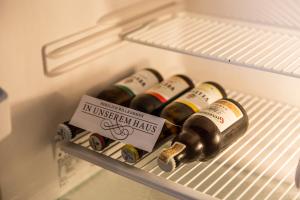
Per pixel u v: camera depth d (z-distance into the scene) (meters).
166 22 1.34
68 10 1.05
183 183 1.10
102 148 1.05
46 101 1.07
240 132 1.07
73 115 1.08
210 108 1.04
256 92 1.40
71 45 1.08
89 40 1.12
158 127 0.99
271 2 1.26
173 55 1.44
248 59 1.09
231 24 1.33
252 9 1.30
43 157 1.11
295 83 1.31
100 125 1.05
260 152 1.16
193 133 0.99
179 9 1.40
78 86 1.14
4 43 0.94
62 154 1.15
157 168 1.11
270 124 1.28
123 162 1.02
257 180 1.09
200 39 1.21
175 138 1.00
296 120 1.30
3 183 1.03
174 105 1.09
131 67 1.28
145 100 1.11
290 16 1.24
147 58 1.33
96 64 1.17
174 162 0.92
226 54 1.12
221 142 1.00
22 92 1.00
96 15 1.12
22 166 1.06
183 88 1.18
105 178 1.26
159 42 1.18
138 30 1.26
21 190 1.07
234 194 1.10
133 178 0.99
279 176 1.14
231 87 1.44
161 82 1.20
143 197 1.17
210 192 1.09
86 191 1.21
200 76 1.48
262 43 1.19
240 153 1.19
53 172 1.15
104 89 1.18
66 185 1.20
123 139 1.01
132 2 1.22
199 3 1.39
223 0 1.34
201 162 1.13
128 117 1.02
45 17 1.00
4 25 0.93
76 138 1.15
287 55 1.12
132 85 1.17
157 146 1.05
